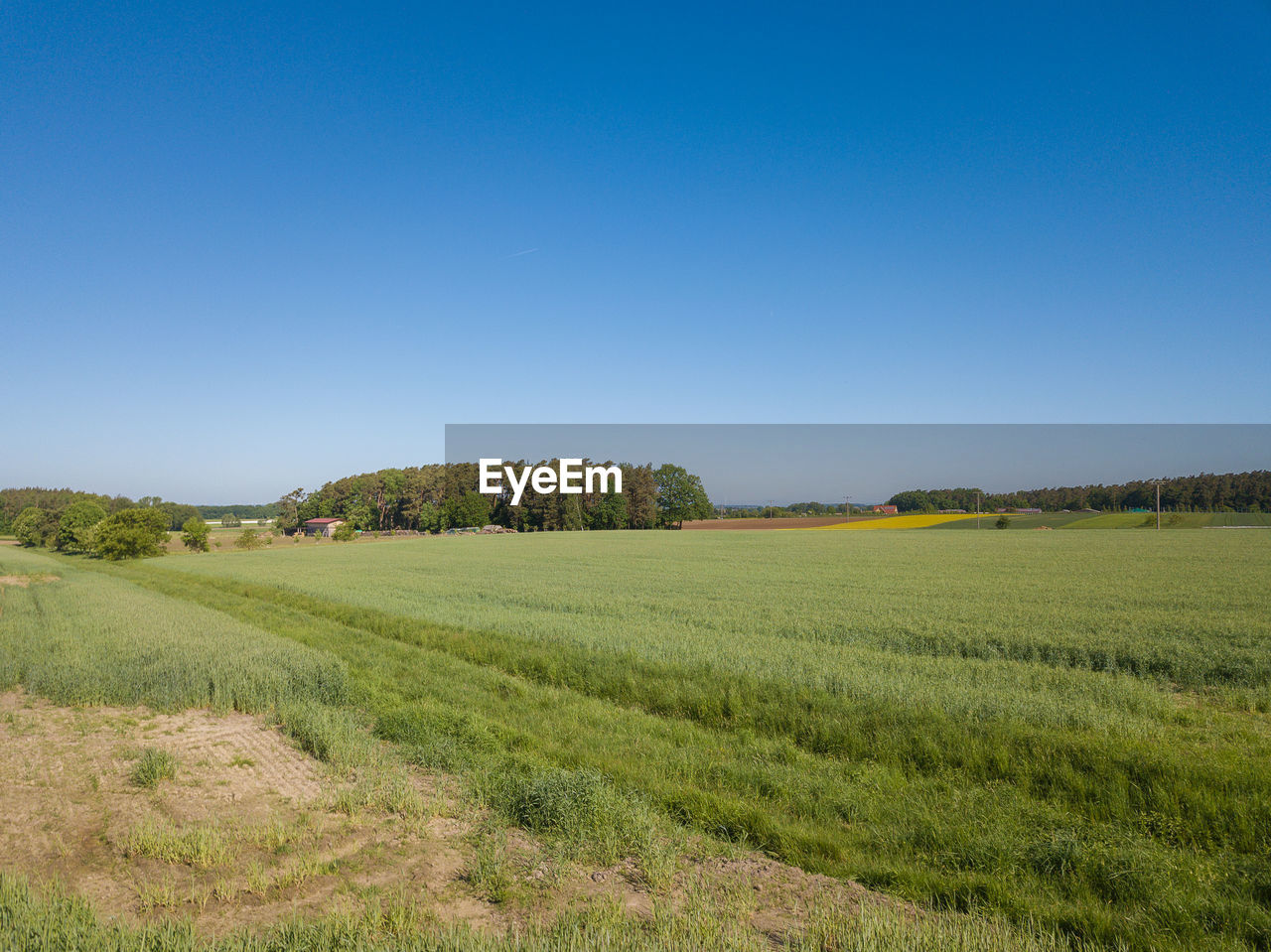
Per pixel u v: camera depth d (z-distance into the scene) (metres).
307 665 13.29
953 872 5.89
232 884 5.58
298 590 29.56
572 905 5.23
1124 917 5.10
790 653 14.08
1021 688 11.38
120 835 6.55
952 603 22.59
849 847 6.43
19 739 9.64
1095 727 9.08
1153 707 10.38
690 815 7.02
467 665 14.30
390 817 7.06
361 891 5.54
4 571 50.91
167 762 8.23
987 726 9.12
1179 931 5.02
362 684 12.48
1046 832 6.47
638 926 4.87
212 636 17.08
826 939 4.74
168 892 5.37
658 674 12.71
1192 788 7.11
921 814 6.95
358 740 9.31
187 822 6.86
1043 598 23.58
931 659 13.85
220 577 38.53
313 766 8.64
